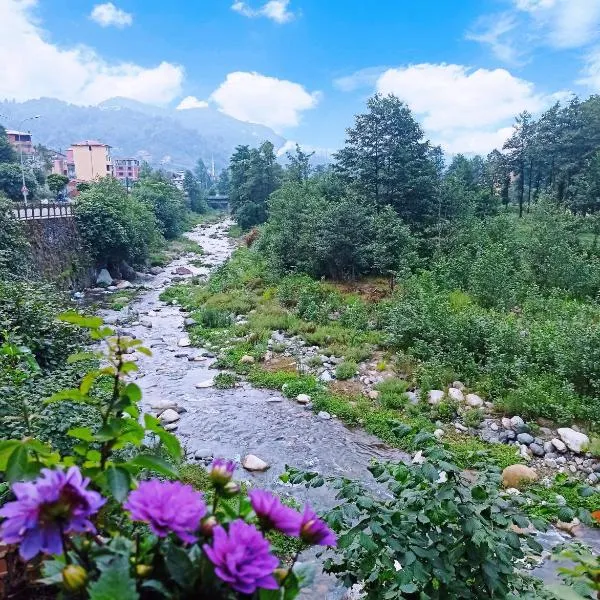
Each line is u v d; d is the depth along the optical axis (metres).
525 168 37.34
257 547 1.11
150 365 12.34
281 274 20.58
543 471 7.33
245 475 7.34
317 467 7.64
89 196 24.09
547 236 16.62
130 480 1.44
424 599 2.25
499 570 2.18
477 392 9.54
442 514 2.33
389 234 19.02
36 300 8.04
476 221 20.69
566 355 9.24
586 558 1.90
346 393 10.32
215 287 20.59
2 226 14.63
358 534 2.26
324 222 19.12
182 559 1.17
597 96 31.81
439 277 16.28
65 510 1.06
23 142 65.06
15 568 1.82
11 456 1.46
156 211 39.19
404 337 11.94
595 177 25.47
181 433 8.73
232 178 50.50
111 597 1.03
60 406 4.09
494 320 11.10
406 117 22.12
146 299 20.08
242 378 11.42
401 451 8.20
